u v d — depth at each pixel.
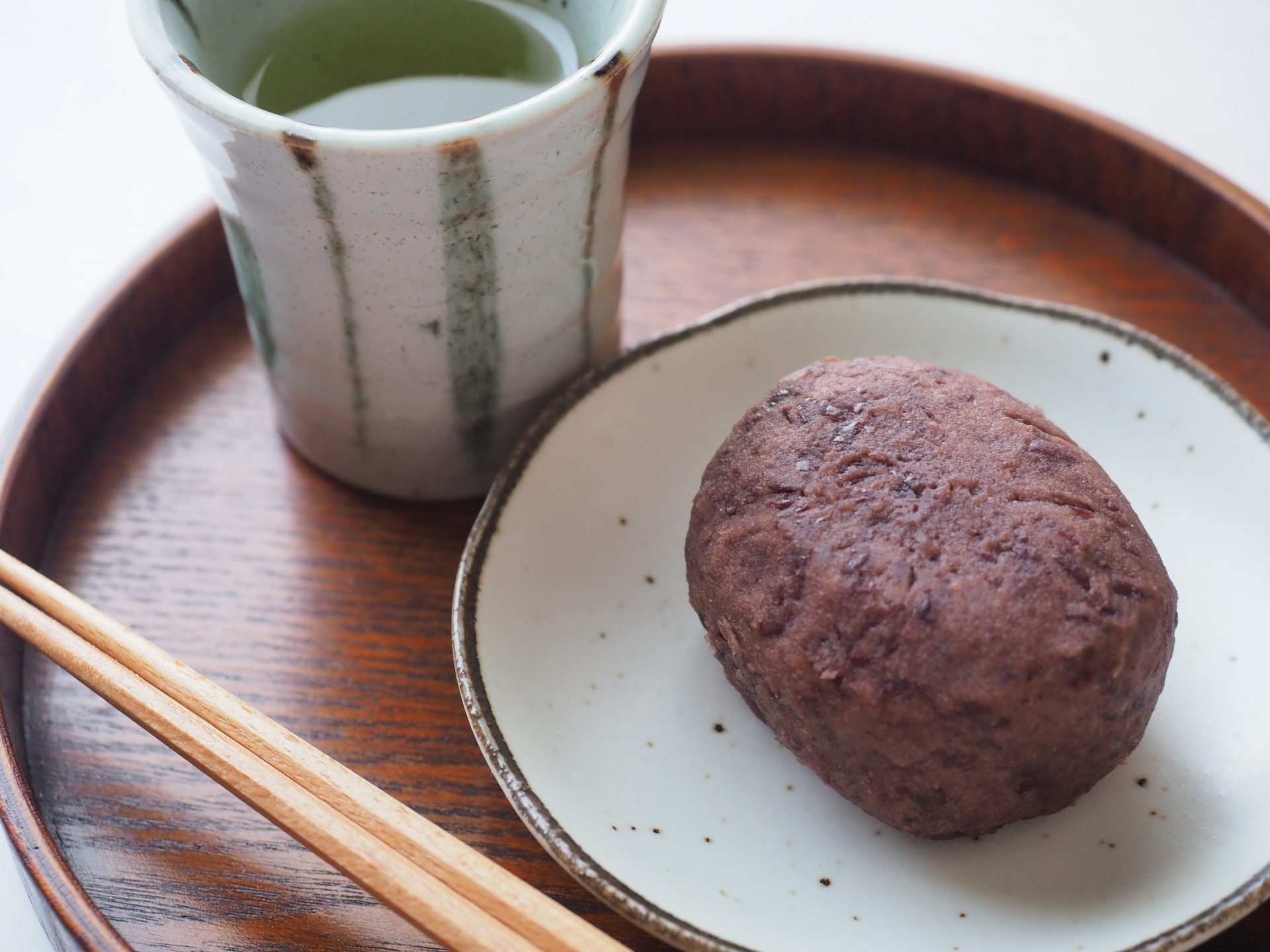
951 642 0.27
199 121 0.28
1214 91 0.45
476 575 0.30
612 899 0.26
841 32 0.47
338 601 0.32
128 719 0.30
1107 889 0.27
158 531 0.33
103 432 0.35
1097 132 0.37
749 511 0.29
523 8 0.32
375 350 0.31
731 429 0.33
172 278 0.36
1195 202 0.36
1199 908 0.26
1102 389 0.33
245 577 0.32
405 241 0.29
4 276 0.41
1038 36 0.47
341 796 0.27
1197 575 0.31
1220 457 0.32
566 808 0.28
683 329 0.33
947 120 0.39
